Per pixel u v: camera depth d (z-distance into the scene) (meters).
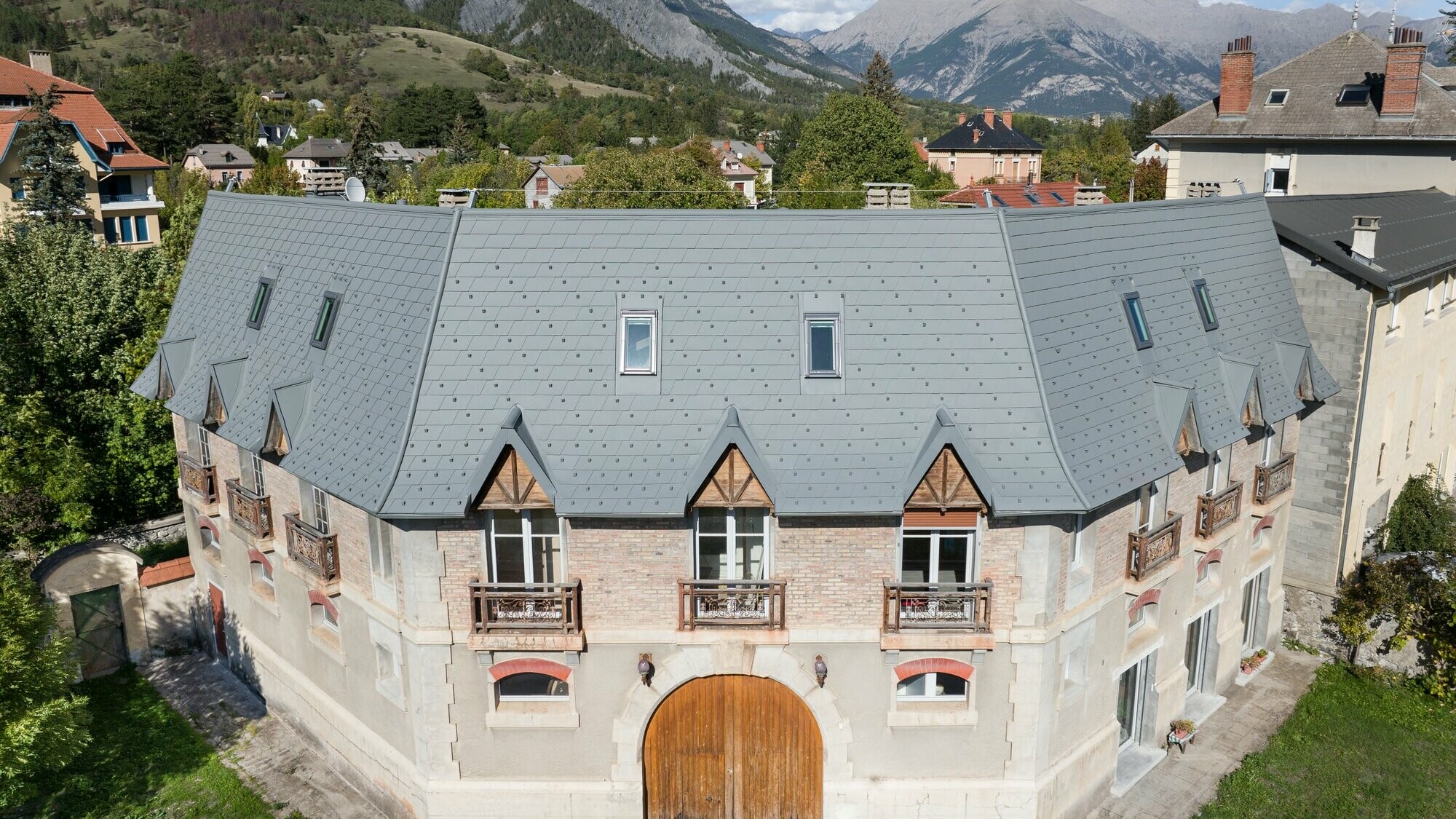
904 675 20.25
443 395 19.81
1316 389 27.11
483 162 128.75
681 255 20.73
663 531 19.55
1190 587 24.88
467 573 19.78
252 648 27.59
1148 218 24.84
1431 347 35.25
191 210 64.62
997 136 126.50
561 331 20.23
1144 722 24.86
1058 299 21.23
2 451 33.91
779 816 21.20
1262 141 47.19
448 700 20.42
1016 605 19.80
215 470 27.28
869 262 20.69
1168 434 21.34
